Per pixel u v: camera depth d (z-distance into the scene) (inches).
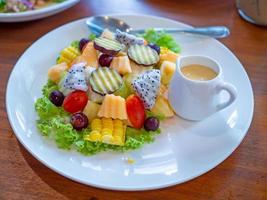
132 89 11.2
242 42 14.7
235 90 10.3
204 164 9.8
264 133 11.1
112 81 11.1
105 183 9.1
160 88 11.5
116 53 12.0
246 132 10.7
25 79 12.2
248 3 15.0
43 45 13.6
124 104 10.6
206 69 11.3
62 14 16.0
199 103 10.7
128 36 12.5
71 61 12.6
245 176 10.0
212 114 11.1
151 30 13.7
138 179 9.4
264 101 12.2
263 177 10.0
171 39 13.5
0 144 10.6
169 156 10.1
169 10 16.4
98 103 11.0
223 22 15.7
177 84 10.8
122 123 10.6
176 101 11.0
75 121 10.4
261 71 13.4
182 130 10.9
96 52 12.2
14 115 10.9
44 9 14.6
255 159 10.4
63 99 11.3
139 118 10.6
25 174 9.9
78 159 9.8
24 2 15.5
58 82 11.9
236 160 10.4
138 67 11.9
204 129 10.9
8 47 14.2
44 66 12.9
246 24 15.6
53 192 9.5
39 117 10.9
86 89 11.1
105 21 14.7
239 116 11.2
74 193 9.5
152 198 9.4
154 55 12.1
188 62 11.4
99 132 10.2
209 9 16.5
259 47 14.5
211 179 9.9
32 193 9.4
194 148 10.3
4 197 9.3
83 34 14.3
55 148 10.1
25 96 11.7
